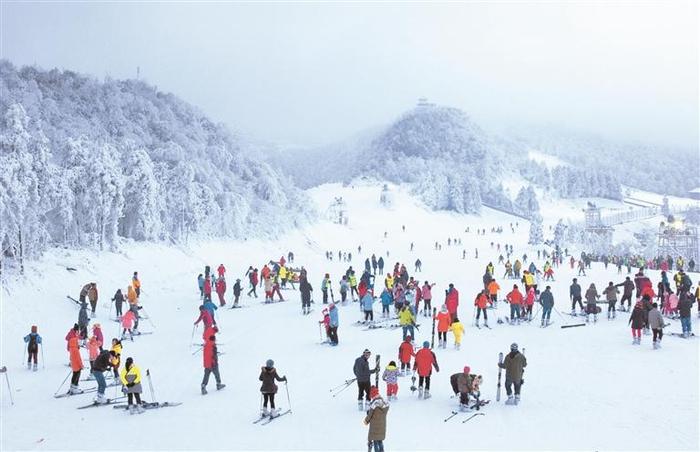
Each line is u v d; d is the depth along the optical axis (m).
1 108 60.72
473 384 15.97
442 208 189.38
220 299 35.16
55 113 66.94
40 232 37.59
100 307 33.59
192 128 85.94
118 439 14.41
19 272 33.28
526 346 23.06
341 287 34.12
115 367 19.59
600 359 20.58
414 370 17.53
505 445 13.27
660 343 22.25
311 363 21.33
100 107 75.25
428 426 14.66
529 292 27.88
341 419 15.48
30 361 21.61
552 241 111.88
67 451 13.66
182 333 27.55
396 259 79.25
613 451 12.79
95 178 43.78
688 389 16.88
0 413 16.72
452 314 25.67
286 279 43.69
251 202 82.44
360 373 16.19
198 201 63.44
